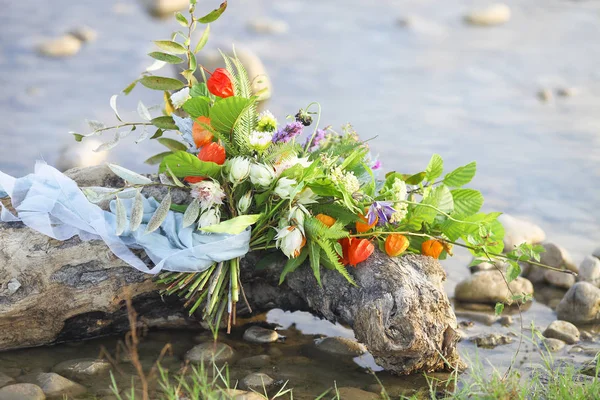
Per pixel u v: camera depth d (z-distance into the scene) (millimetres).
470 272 8305
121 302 6172
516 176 10422
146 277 6098
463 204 6285
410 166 10508
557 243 8750
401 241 5957
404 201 5773
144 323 6637
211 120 5754
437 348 5863
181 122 6277
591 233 9039
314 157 6367
